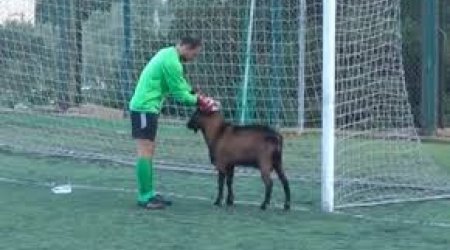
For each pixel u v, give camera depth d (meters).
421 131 17.61
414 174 11.67
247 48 14.15
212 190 10.97
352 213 9.50
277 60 14.22
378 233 8.40
